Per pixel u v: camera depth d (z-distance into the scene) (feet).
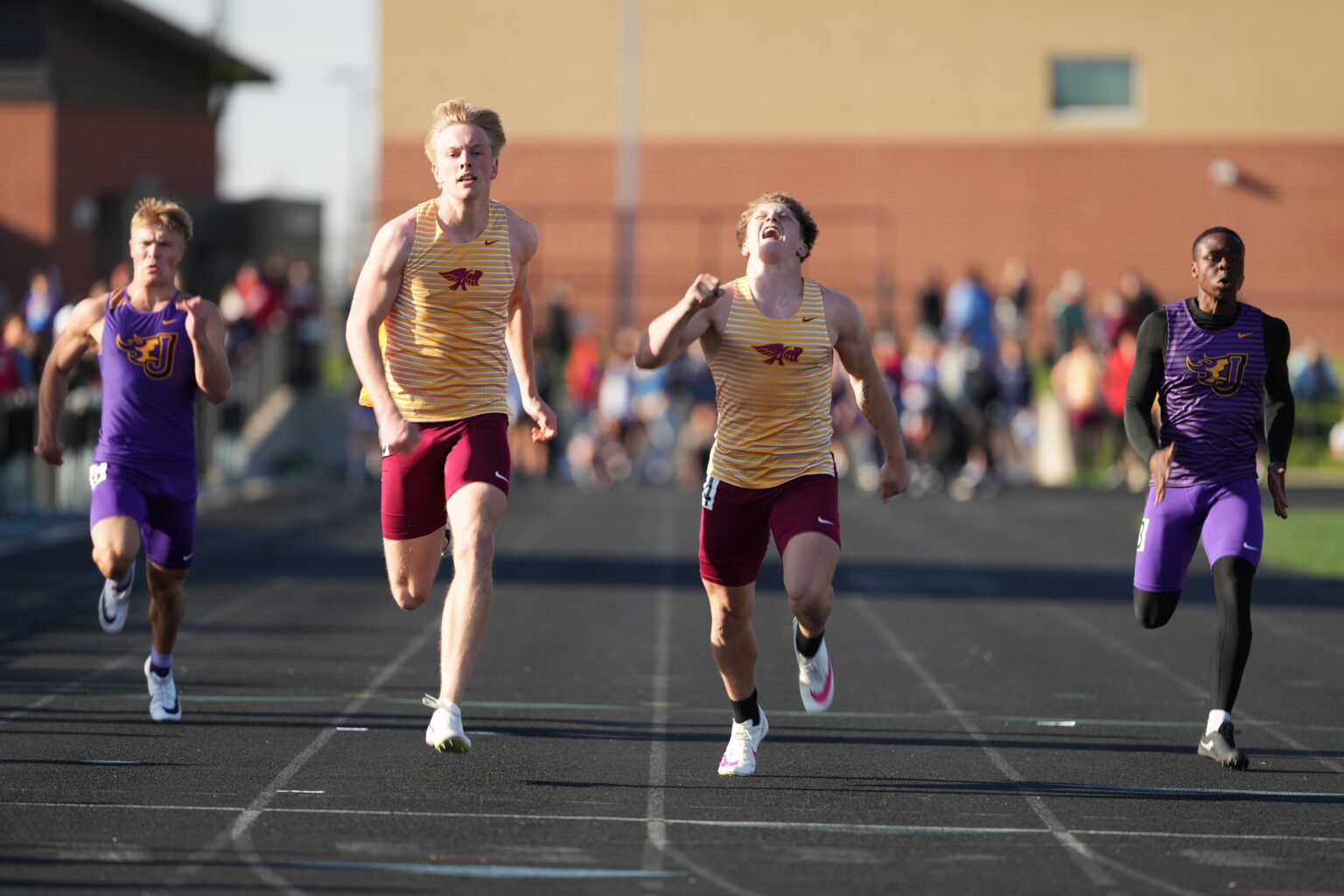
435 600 113.80
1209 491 66.03
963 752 67.10
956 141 351.46
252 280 244.01
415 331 60.08
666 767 63.10
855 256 353.10
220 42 317.22
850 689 82.58
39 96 275.80
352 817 54.08
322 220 281.74
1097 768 64.23
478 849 50.42
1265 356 65.36
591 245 354.95
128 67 305.94
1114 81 351.87
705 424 225.76
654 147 355.56
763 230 58.39
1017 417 249.75
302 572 128.57
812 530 57.82
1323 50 346.33
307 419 254.06
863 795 58.90
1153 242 350.02
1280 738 71.36
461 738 55.83
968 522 184.03
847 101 352.49
